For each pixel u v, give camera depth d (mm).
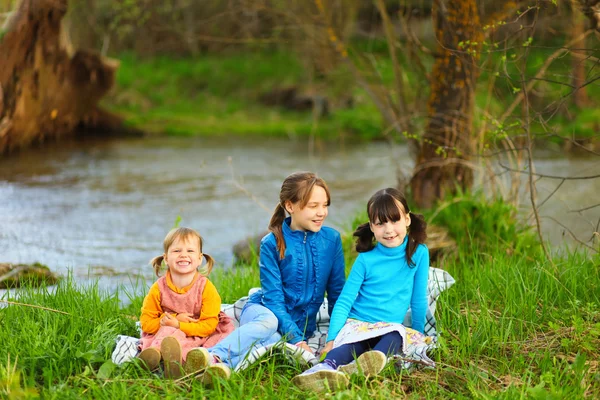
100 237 8273
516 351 4016
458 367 3928
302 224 4270
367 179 12406
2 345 4004
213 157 14836
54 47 13523
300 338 4164
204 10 19703
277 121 19641
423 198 7164
